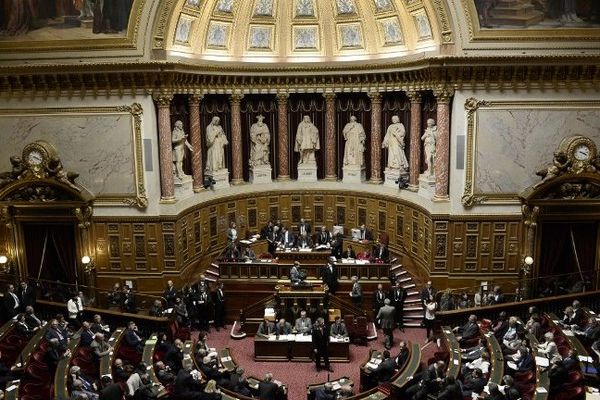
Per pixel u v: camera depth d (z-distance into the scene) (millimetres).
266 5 25984
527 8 20734
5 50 22000
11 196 23172
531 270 22609
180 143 24219
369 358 17812
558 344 17500
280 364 19391
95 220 23281
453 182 22391
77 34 21719
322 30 26578
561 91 21547
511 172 22172
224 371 16578
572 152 21578
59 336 18031
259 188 27672
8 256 23672
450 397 13797
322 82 26703
